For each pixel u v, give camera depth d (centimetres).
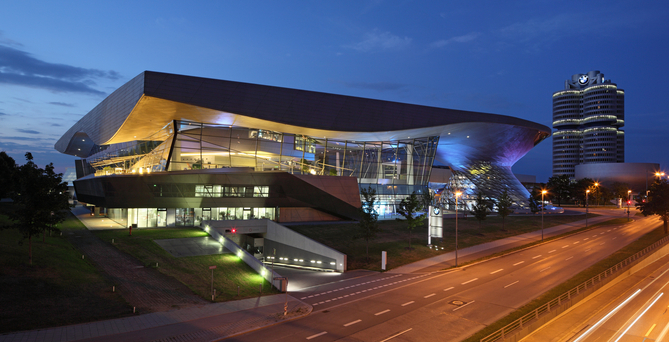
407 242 4281
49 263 2497
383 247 4038
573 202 11994
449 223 5631
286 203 4962
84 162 8794
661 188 5547
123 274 2619
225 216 4838
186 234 3956
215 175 4412
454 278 2933
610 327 1941
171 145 4534
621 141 18438
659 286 2784
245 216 4919
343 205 5016
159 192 4334
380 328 1886
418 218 4088
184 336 1755
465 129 5700
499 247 4219
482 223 5750
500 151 7156
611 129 17912
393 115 5050
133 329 1809
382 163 6056
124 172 5438
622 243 4509
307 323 1970
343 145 5731
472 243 4416
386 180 6078
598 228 5831
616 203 12188
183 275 2738
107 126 4850
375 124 4925
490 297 2406
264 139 4988
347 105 4841
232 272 2919
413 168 6294
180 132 4553
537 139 7400
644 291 2647
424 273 3122
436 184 10969
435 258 3669
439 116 5247
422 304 2281
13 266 2308
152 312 2056
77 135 7350
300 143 5253
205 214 4756
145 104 3844
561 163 19288
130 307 2086
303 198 4916
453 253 3878
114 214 5219
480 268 3272
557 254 3878
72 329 1756
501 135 6256
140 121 4369
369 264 3494
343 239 4234
